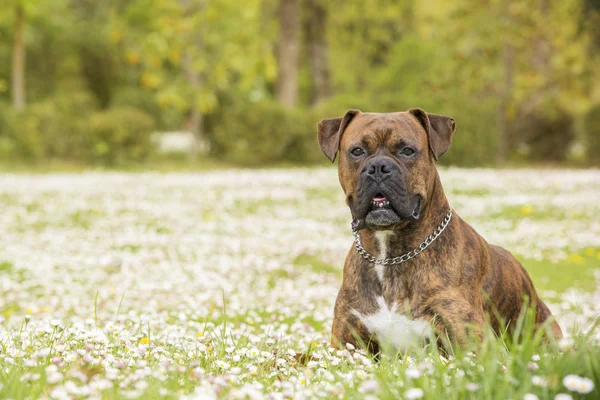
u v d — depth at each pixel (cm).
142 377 353
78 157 2831
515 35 3067
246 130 2875
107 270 991
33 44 4328
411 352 440
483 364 347
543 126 3127
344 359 428
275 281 945
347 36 4244
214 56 3025
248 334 545
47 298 820
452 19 3300
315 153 2928
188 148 3541
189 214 1545
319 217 1525
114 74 4625
